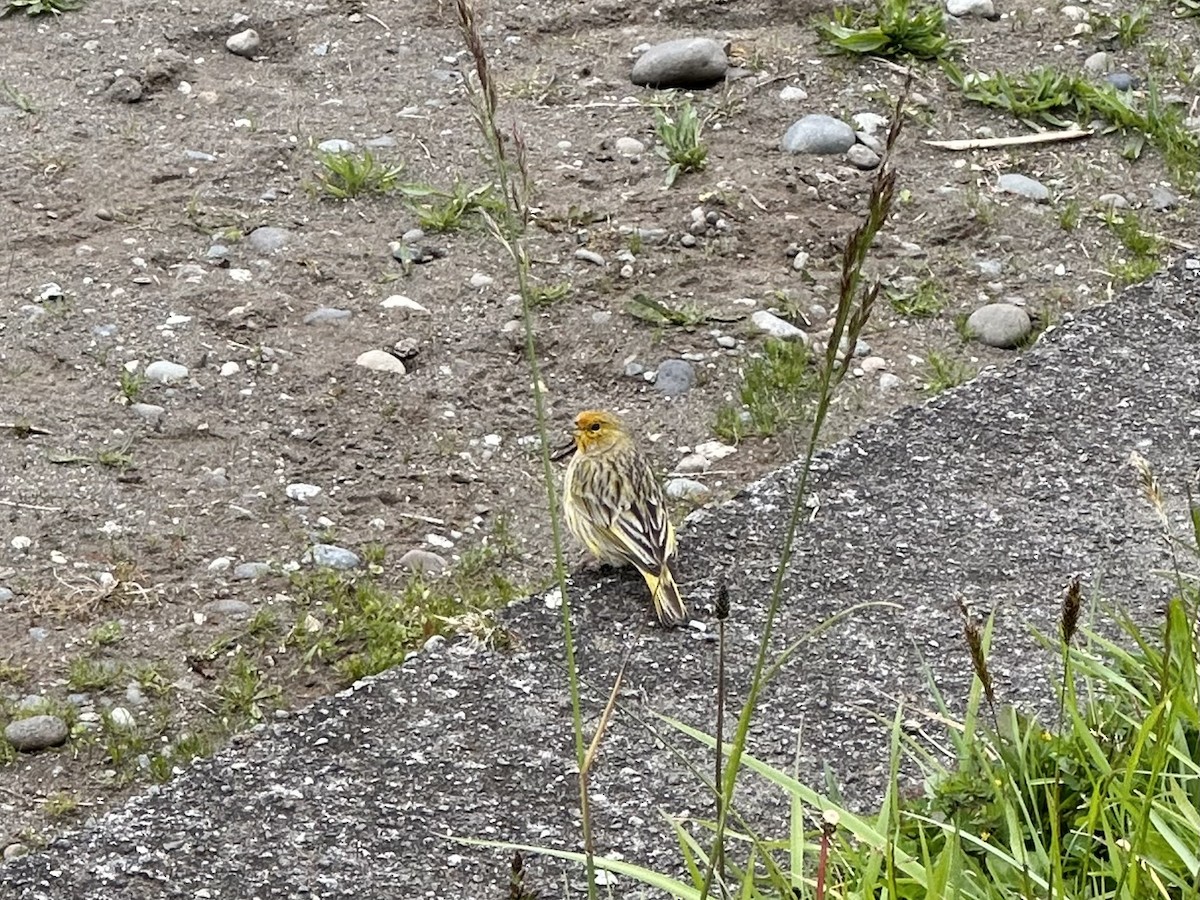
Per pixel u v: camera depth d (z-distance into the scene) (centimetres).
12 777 473
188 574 549
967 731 423
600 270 714
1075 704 418
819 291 707
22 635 521
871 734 470
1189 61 877
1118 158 802
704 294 702
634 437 629
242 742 466
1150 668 445
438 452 616
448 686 489
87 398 627
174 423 618
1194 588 516
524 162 338
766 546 552
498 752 464
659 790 450
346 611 538
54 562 550
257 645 523
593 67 858
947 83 848
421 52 869
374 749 464
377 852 428
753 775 455
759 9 909
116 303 678
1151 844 387
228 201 746
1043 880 384
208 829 435
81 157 769
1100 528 559
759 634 512
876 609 521
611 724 475
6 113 797
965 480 584
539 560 567
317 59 861
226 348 657
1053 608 520
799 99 831
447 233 734
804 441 623
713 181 770
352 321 678
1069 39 889
